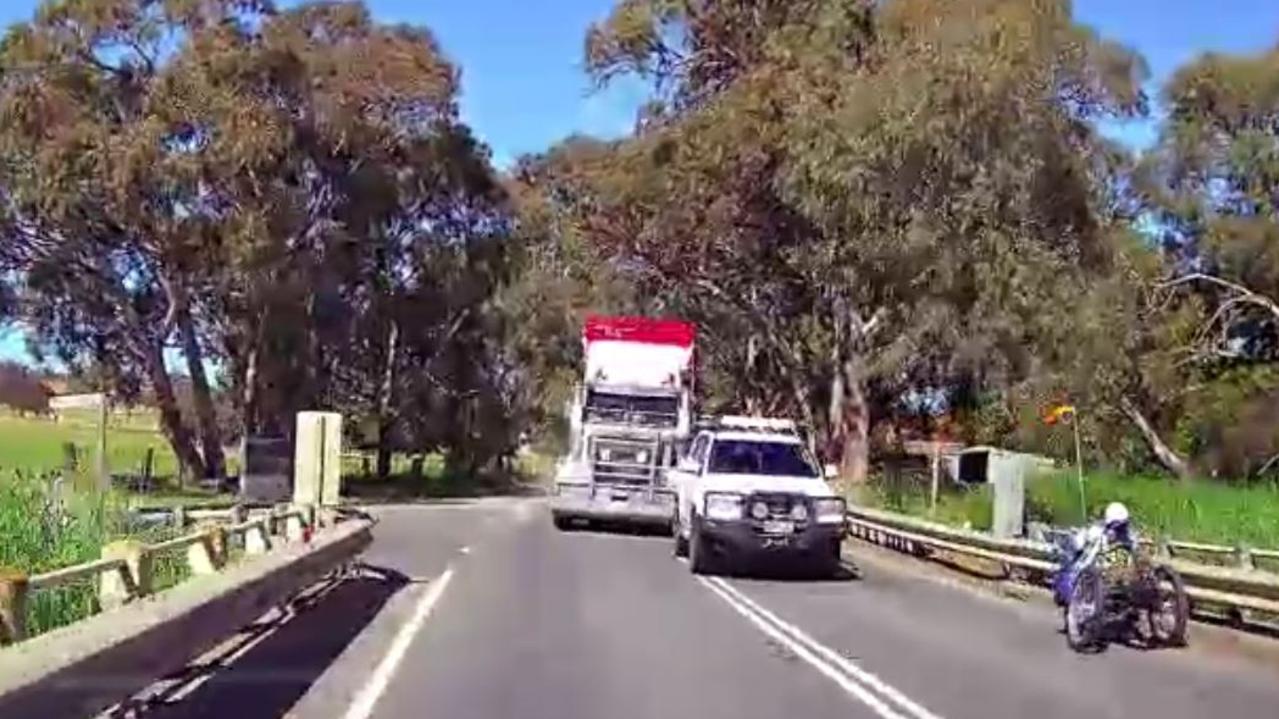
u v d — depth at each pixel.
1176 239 45.41
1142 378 38.75
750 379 57.72
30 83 47.31
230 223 47.75
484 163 57.84
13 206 48.09
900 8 34.22
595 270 50.44
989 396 41.56
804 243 43.19
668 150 43.31
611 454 34.78
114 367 55.66
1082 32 32.00
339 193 52.72
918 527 29.23
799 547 24.42
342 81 50.09
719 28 44.75
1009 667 14.81
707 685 13.20
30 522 15.95
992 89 30.36
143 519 19.52
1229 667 15.16
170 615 10.59
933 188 31.23
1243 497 26.14
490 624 17.39
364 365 64.81
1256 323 44.34
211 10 48.75
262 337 53.59
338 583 21.62
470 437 72.00
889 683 13.49
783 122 38.69
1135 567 16.28
